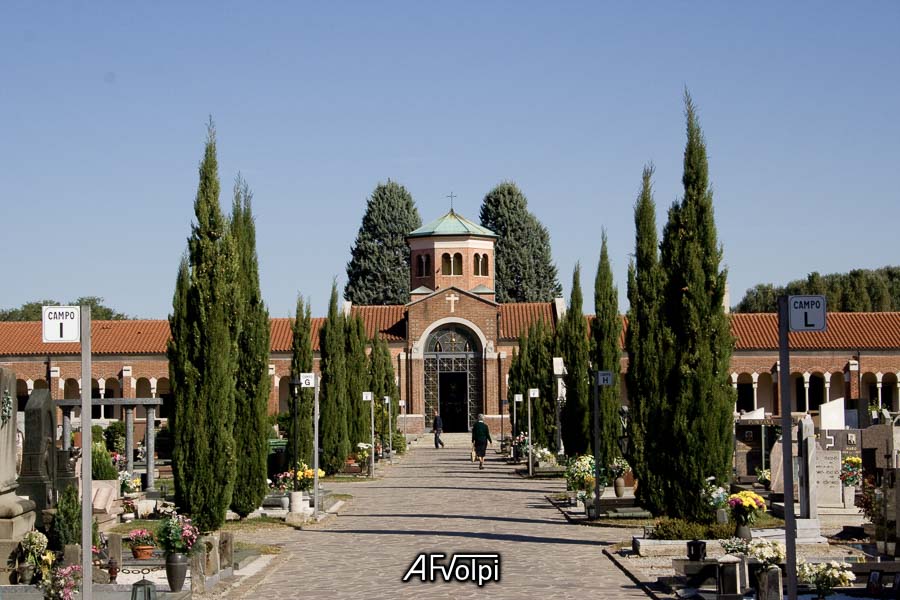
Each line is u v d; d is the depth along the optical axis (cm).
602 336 4147
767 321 8906
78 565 1994
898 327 8731
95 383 8725
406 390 9081
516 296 12375
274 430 6725
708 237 2753
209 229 2736
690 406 2714
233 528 3128
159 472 5241
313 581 2202
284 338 9069
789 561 1502
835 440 3928
